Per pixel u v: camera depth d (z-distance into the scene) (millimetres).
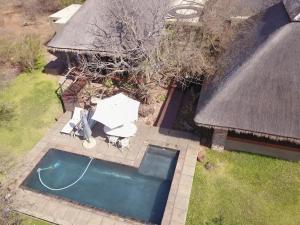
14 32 34062
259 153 18188
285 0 18656
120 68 23219
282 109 15578
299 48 16109
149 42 21188
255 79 16188
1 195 15531
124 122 17906
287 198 15906
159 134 19844
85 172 18094
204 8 24516
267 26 18266
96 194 16938
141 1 23750
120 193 16938
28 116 22391
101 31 23031
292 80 15797
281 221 14984
